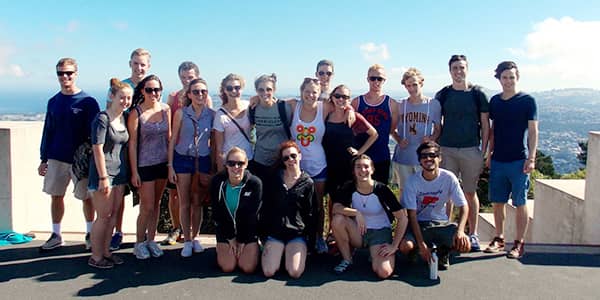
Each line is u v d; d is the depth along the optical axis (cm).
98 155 383
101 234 401
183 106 429
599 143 472
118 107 390
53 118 439
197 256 438
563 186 609
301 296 350
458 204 406
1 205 485
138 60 481
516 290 363
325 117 433
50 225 554
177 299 344
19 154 493
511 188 445
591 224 488
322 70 509
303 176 402
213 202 399
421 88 466
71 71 433
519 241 443
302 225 403
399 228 398
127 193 443
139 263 418
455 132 457
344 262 405
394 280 383
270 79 424
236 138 430
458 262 425
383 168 464
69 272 395
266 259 392
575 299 347
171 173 422
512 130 430
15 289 360
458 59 452
